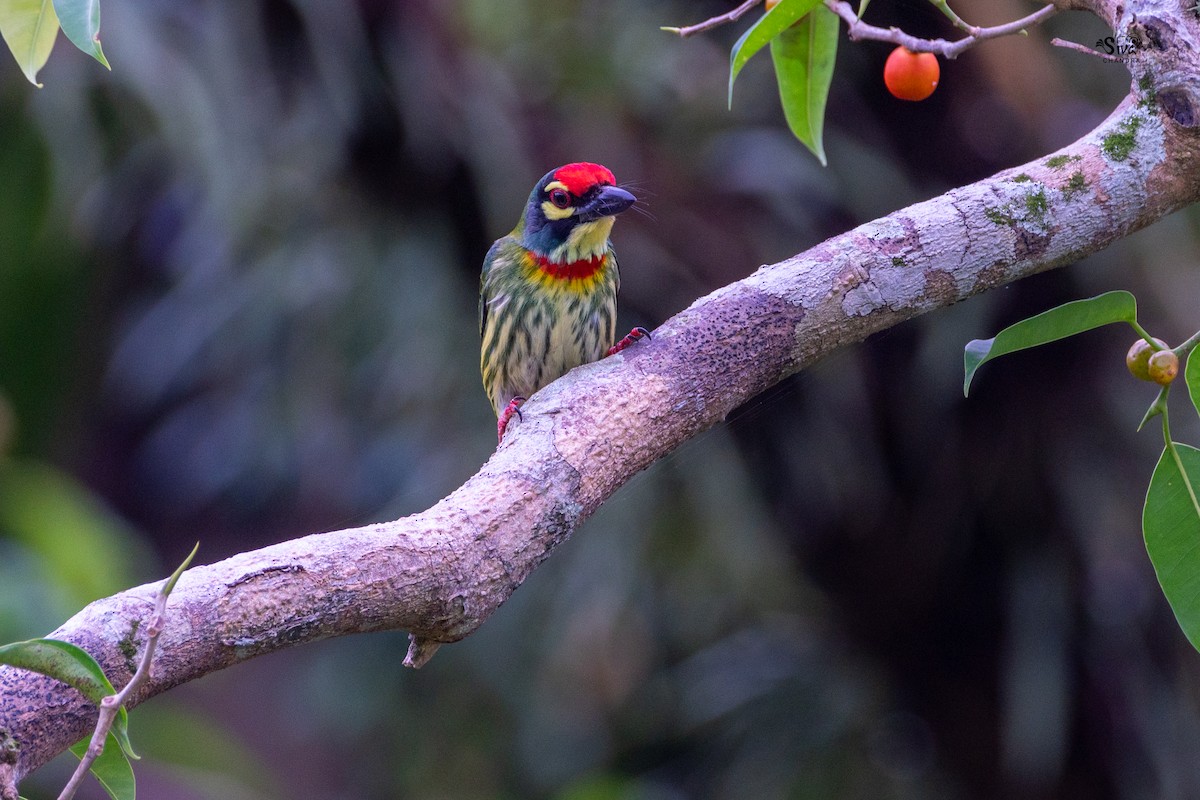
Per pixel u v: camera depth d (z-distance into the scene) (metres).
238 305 11.76
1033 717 10.90
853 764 11.70
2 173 11.77
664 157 11.41
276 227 11.44
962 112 11.18
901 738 11.98
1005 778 11.62
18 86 11.35
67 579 8.26
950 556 11.64
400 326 11.38
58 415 13.37
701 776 11.84
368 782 12.73
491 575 3.79
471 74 11.29
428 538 3.69
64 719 3.31
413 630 3.78
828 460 11.41
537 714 11.80
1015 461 11.31
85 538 8.49
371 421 11.84
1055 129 10.99
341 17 11.01
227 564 3.49
